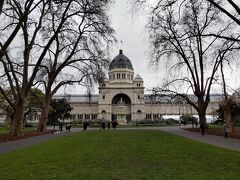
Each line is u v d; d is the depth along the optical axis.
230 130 42.41
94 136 35.78
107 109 152.88
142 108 151.25
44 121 48.69
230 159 14.62
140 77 154.88
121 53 162.38
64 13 34.62
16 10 33.75
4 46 25.48
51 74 46.25
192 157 15.41
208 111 143.00
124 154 16.77
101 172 11.26
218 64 44.38
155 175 10.65
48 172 11.34
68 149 19.94
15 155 16.89
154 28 36.22
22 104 36.09
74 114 162.12
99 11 35.16
